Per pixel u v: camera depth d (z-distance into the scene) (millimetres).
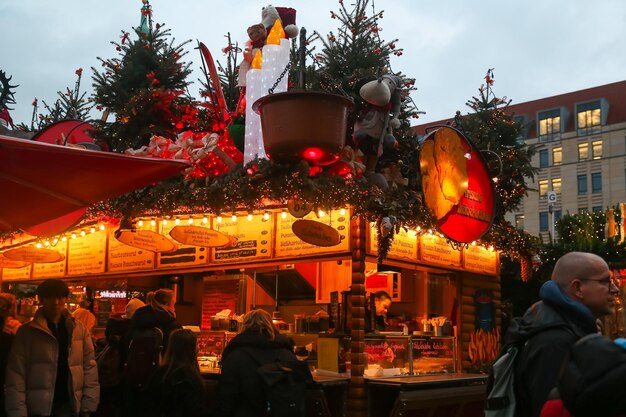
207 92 11328
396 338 8812
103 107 11805
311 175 7426
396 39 10789
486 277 11078
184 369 6047
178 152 8375
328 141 6863
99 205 8703
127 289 12141
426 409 8289
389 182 8969
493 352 10734
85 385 5969
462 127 12008
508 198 11898
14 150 4410
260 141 8273
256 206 8180
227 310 10000
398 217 7742
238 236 9195
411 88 10219
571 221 20672
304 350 8781
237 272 11203
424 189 8258
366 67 10133
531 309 3422
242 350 5559
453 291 10438
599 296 3258
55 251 10891
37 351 5637
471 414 9219
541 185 72688
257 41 9109
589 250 15555
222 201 7863
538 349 3102
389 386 7836
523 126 13859
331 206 7594
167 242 9234
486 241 10000
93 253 11266
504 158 11742
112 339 7574
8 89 7680
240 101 9250
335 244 7836
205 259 9562
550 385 3018
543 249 14961
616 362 1979
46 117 15305
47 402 5594
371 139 8227
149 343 6770
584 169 70375
